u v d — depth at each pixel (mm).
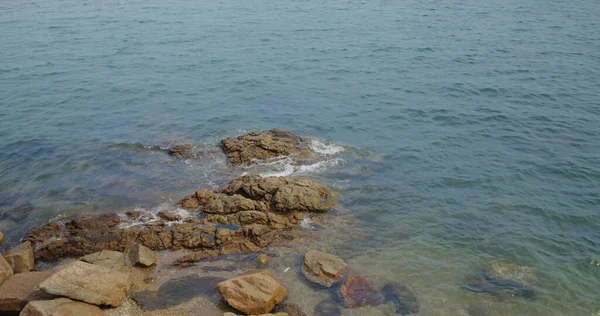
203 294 16859
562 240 20281
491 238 20438
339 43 50938
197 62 44688
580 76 39250
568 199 23000
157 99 35562
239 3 78625
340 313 16188
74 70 42375
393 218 21625
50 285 15266
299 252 19234
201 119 31781
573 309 16750
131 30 57938
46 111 33250
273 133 28250
